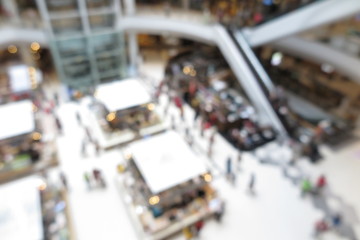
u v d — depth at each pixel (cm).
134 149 1227
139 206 1172
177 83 2069
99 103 1792
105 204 1239
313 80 2053
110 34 2009
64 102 1972
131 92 1706
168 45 2911
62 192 1246
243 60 1720
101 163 1460
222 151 1567
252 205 1257
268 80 1712
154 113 1812
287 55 2195
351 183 1393
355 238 1132
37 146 1459
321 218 1211
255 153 1554
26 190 1024
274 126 1673
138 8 2355
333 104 1945
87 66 2067
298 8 1405
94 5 1894
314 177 1415
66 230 1058
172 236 1120
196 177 1190
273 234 1142
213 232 1139
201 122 1686
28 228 898
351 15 1148
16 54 2380
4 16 1972
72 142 1594
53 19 1803
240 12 1984
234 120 1686
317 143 1616
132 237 1109
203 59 2348
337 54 1588
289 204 1270
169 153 1209
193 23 2044
